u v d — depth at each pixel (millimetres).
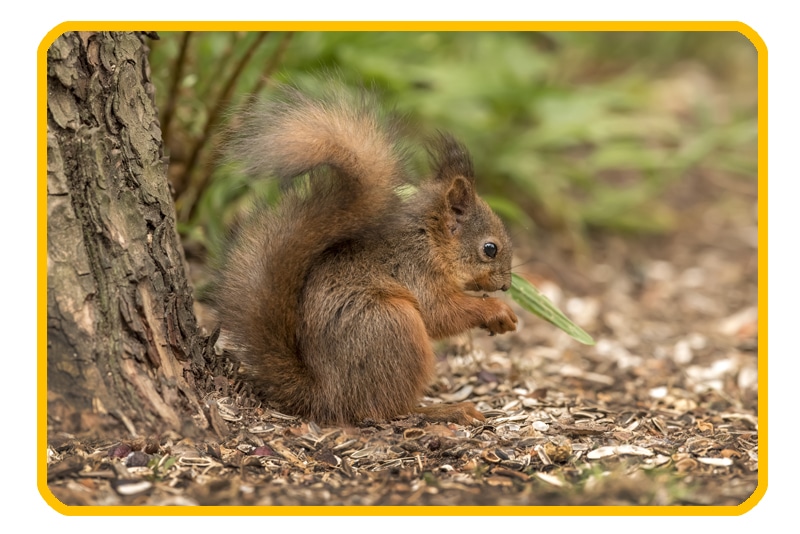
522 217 16797
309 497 8742
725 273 18969
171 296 9867
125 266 9438
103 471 8898
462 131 18531
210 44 14328
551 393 12320
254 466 9273
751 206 21969
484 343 14742
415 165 12164
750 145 23109
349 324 10242
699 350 15055
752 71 27234
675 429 11094
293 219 10297
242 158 9703
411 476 9344
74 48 9586
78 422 9141
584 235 20016
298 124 9836
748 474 9695
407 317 10344
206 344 10398
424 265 11164
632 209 20828
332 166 9891
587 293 17797
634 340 15500
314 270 10422
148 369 9453
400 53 17688
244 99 10656
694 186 22688
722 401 12453
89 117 9633
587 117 19953
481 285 11750
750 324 16422
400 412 10445
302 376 10383
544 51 23516
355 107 10398
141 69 10336
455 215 11586
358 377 10266
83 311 9180
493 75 19438
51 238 9133
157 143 10273
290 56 15281
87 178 9344
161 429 9320
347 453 9734
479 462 9695
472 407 10898
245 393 10336
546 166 20109
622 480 9336
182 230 13211
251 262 10406
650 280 18562
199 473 9039
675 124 22641
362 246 10727
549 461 9805
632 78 24078
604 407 11891
